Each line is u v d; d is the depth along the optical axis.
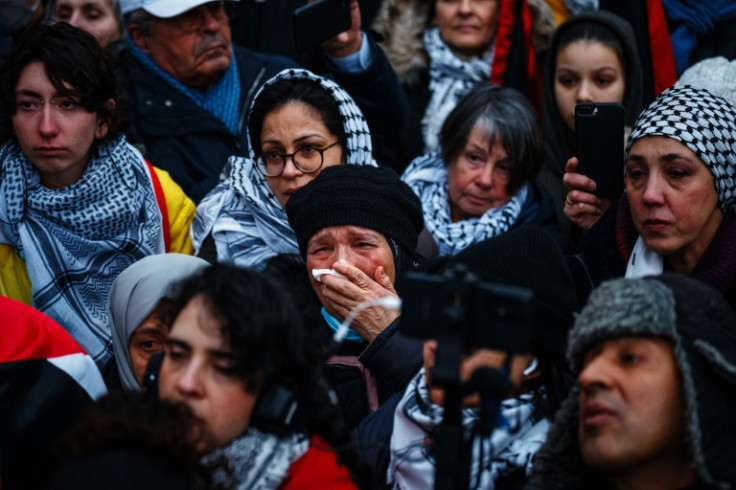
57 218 7.41
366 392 5.94
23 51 7.23
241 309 4.18
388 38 9.65
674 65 9.23
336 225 6.28
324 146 7.37
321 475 4.46
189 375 4.15
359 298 6.11
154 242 7.64
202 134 8.62
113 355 7.09
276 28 10.13
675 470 4.04
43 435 5.30
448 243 8.09
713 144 6.03
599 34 8.62
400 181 6.56
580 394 4.13
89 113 7.32
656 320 3.95
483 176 8.12
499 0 9.42
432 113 9.34
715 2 9.39
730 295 5.99
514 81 9.35
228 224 7.58
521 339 4.07
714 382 3.94
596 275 6.38
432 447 4.89
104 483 3.54
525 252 4.84
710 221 6.11
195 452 3.84
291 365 4.32
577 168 7.04
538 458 4.36
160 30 8.66
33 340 5.48
